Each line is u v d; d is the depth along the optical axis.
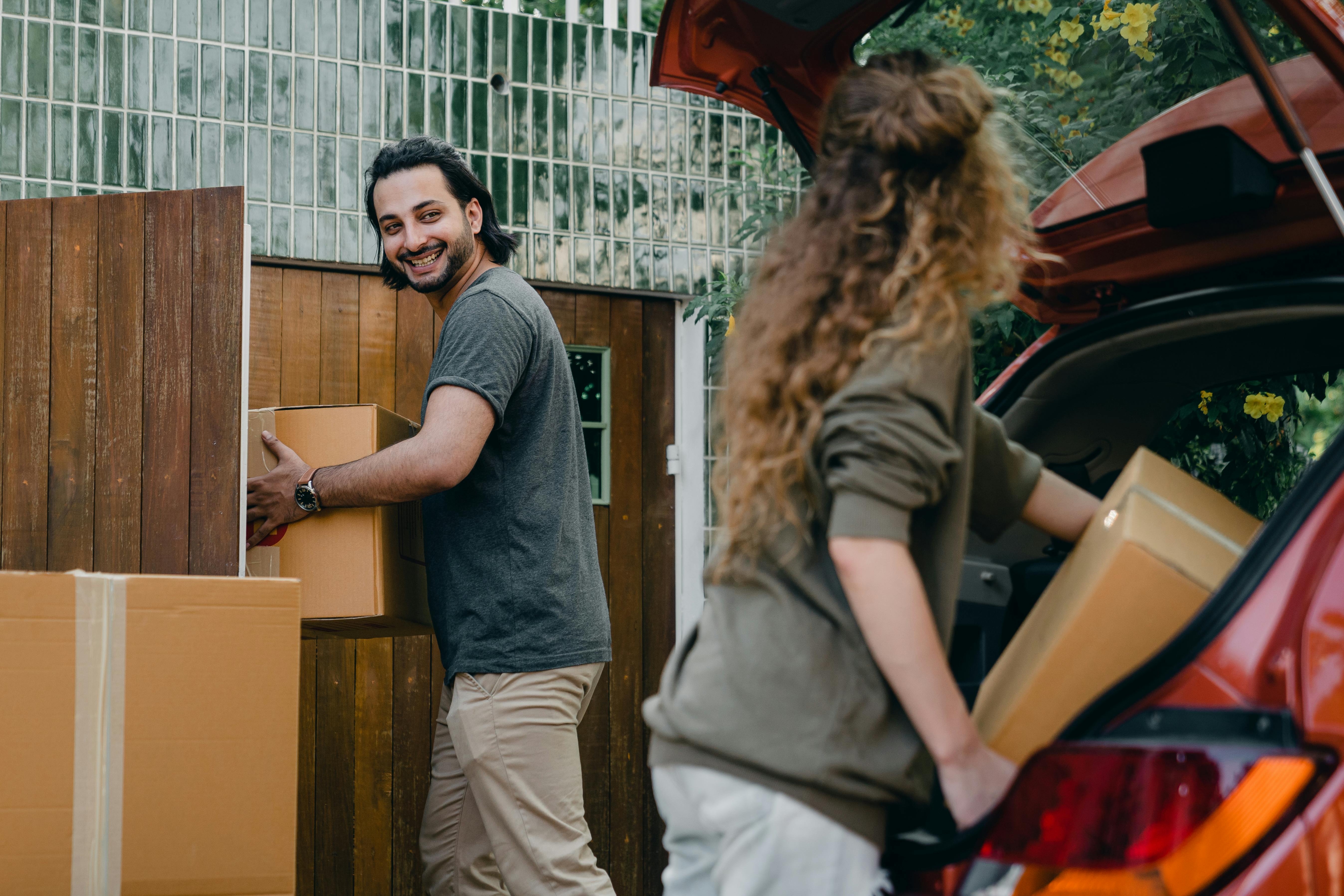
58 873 1.99
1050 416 2.34
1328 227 2.00
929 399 1.39
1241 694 1.29
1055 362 2.28
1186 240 2.14
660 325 4.46
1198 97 2.12
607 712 4.23
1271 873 1.22
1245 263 2.15
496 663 2.58
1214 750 1.26
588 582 2.74
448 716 2.65
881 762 1.38
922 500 1.37
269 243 3.84
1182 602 1.45
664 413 4.43
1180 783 1.25
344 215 3.95
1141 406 2.42
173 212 2.47
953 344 1.44
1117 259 2.24
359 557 2.62
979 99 1.51
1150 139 2.18
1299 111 1.88
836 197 1.53
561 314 4.29
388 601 2.65
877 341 1.42
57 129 3.65
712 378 4.25
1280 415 3.34
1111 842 1.27
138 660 2.08
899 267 1.44
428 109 4.09
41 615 2.02
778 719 1.38
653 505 4.38
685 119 4.47
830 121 1.59
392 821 3.92
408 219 2.86
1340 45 1.64
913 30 2.51
